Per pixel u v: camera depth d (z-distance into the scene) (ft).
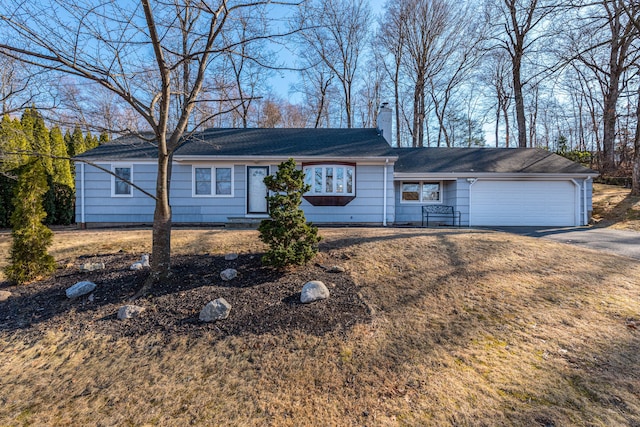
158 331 12.24
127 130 15.58
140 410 8.48
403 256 19.77
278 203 17.40
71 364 10.66
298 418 7.96
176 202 37.86
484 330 11.84
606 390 8.46
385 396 8.61
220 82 21.24
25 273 16.22
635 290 15.11
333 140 43.11
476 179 42.27
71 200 44.73
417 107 80.43
